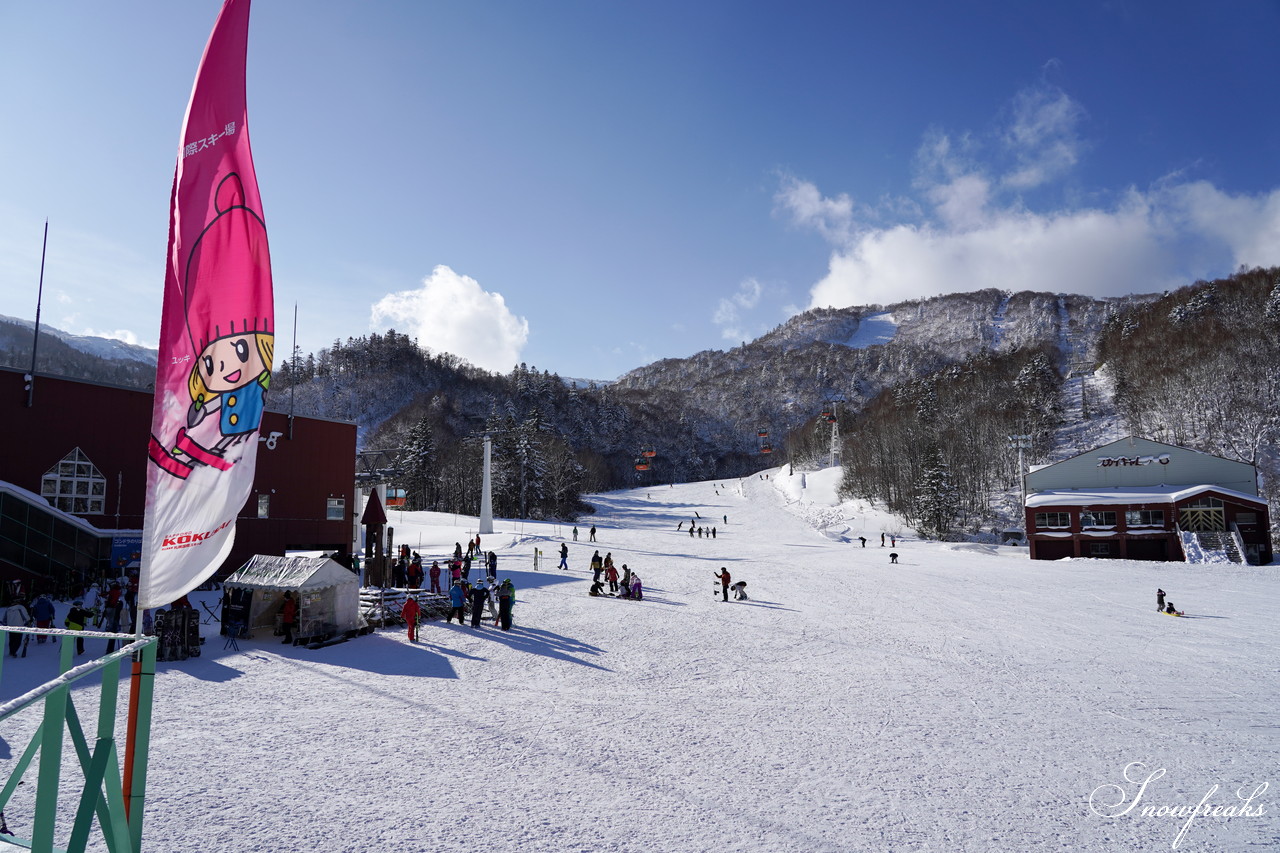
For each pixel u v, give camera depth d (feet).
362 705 45.03
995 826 28.84
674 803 30.63
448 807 29.53
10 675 48.42
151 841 25.16
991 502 323.78
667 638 71.56
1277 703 50.03
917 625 84.12
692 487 520.42
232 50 21.25
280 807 28.84
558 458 381.40
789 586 122.01
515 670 56.03
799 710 46.73
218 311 20.79
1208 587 130.00
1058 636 78.48
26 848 18.07
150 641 16.26
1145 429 374.02
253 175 21.25
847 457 467.52
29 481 89.86
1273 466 282.77
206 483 20.56
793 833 27.81
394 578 100.63
